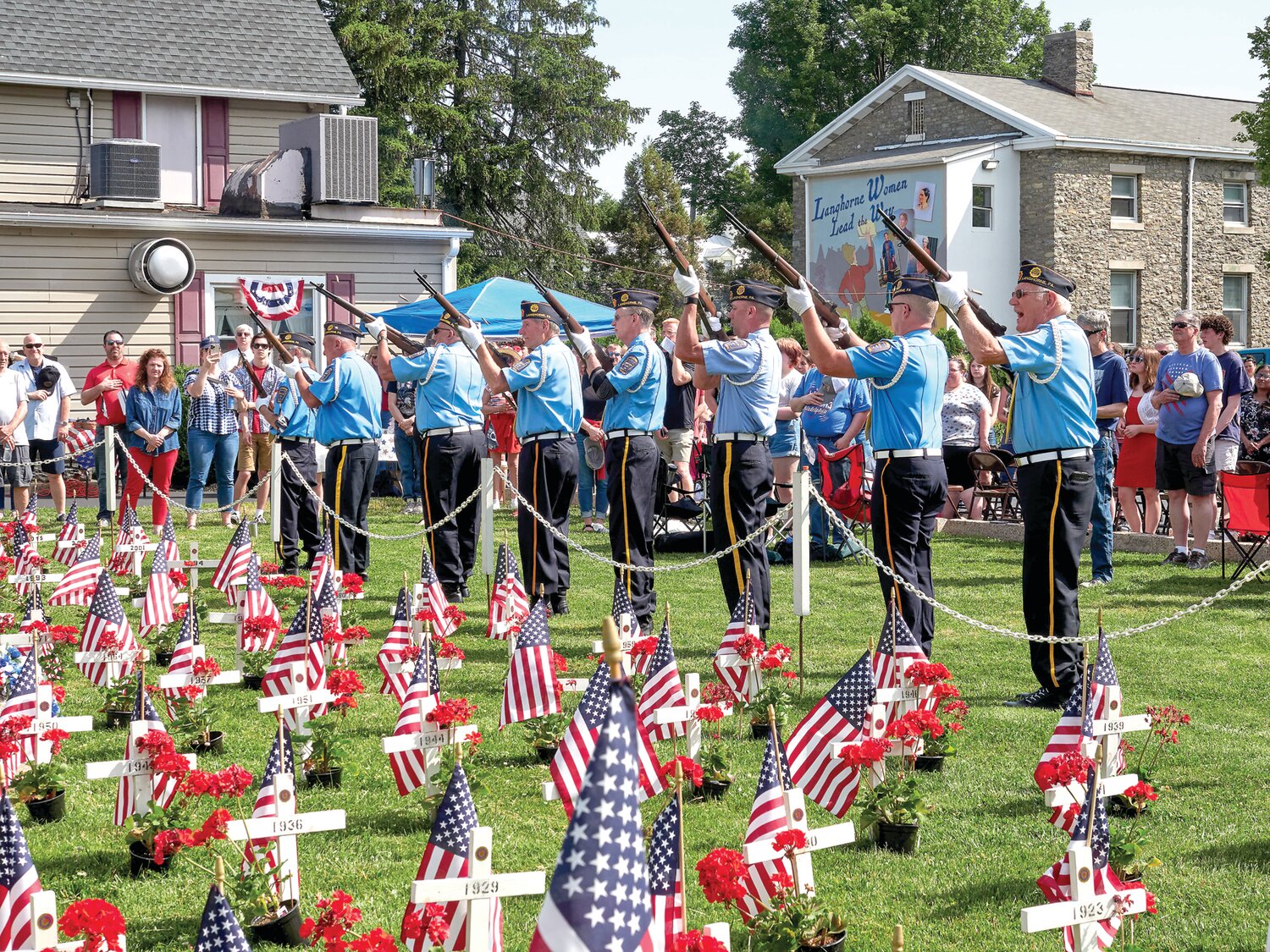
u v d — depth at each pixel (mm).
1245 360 28547
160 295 21562
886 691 6613
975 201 31906
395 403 17672
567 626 10398
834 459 13164
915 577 8438
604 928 2670
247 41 25156
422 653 6371
